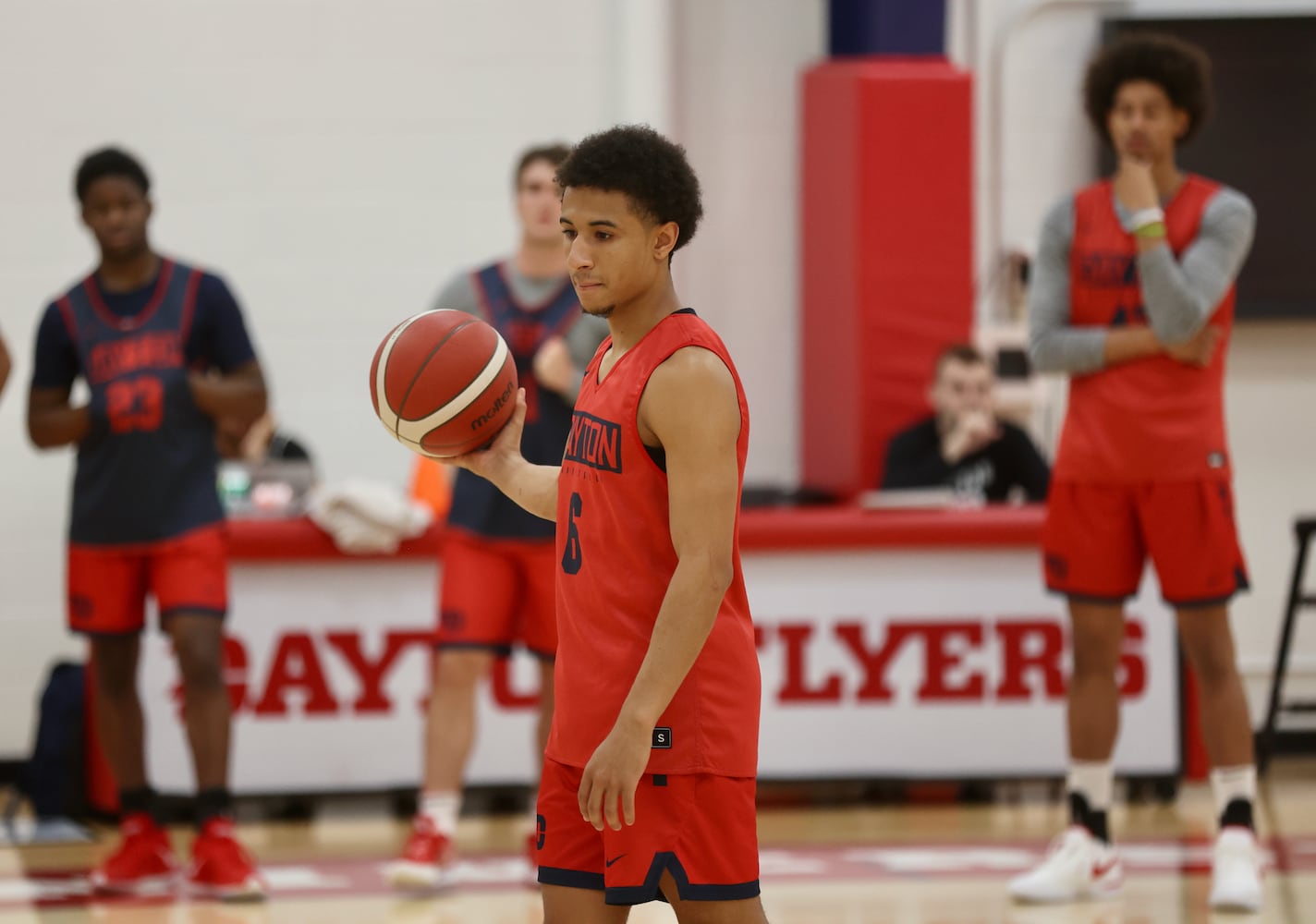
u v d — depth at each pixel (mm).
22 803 21328
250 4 24797
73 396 24266
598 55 25516
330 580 19453
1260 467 25109
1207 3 25594
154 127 24641
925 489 22375
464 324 9211
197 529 15867
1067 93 26094
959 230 24609
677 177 7883
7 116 24203
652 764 7781
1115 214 15016
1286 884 15375
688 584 7609
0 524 23578
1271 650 24891
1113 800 20266
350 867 16859
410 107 25172
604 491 7984
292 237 25000
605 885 7879
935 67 24891
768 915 14320
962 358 22484
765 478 26844
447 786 15953
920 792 20531
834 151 25219
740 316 26703
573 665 8047
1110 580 14945
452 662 16078
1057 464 15203
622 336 8148
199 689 15680
